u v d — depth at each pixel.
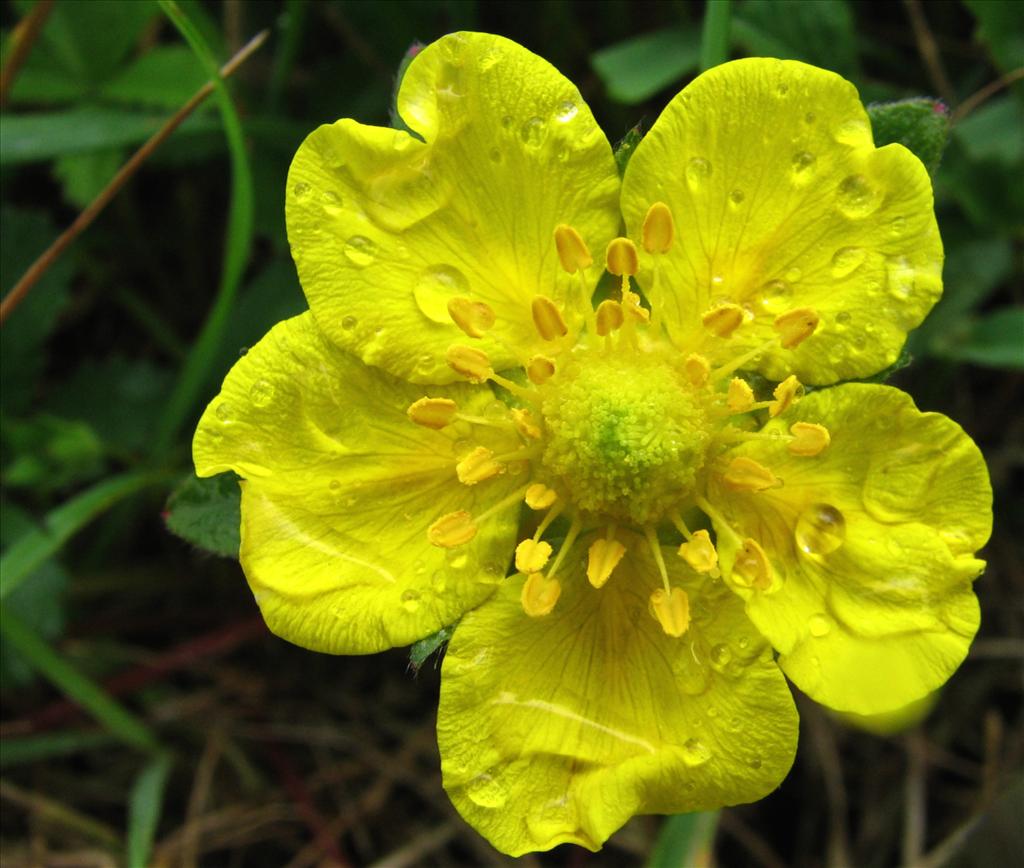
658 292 0.05
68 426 0.06
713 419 0.05
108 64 0.06
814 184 0.05
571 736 0.05
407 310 0.05
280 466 0.05
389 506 0.05
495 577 0.05
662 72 0.06
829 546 0.05
